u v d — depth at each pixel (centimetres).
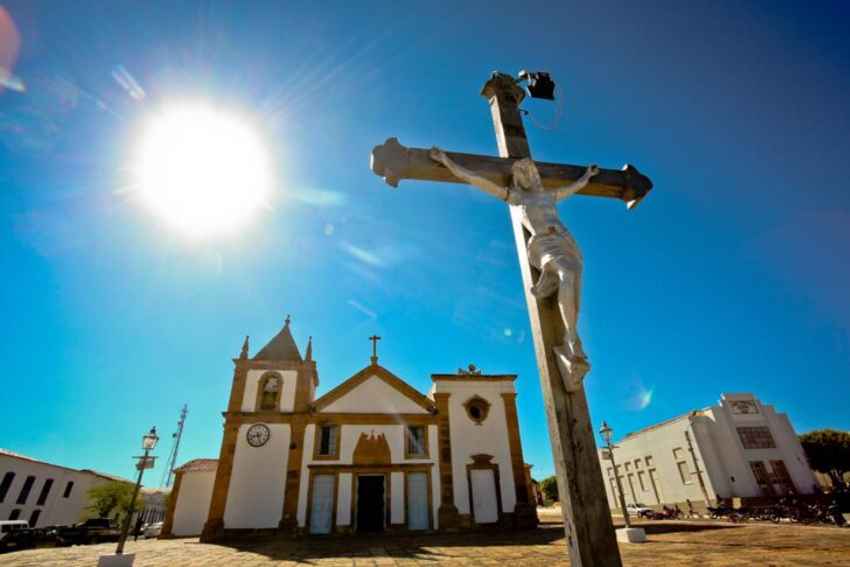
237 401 2352
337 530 2088
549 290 325
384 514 2159
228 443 2223
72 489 4434
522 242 364
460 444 2373
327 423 2341
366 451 2295
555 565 891
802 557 779
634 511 3525
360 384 2478
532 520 2216
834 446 3838
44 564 1194
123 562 1046
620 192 448
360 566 1036
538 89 470
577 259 319
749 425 3369
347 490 2183
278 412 2327
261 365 2472
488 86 457
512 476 2325
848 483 3897
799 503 2589
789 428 3391
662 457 3709
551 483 6581
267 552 1443
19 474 3794
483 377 2575
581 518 260
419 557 1163
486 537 1734
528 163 389
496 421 2461
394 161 379
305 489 2161
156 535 3023
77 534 2316
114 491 4328
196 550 1559
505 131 429
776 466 3241
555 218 349
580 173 436
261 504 2109
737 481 3170
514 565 915
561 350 304
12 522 2148
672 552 947
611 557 253
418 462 2295
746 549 950
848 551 840
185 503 2689
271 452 2234
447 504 2206
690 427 3422
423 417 2416
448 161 383
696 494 3325
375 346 2608
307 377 2477
